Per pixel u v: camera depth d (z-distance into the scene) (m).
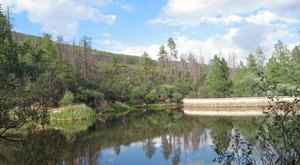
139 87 90.94
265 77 7.73
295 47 64.81
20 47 13.89
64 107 52.38
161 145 29.50
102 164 21.98
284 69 64.25
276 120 7.01
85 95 64.25
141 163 22.77
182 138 33.06
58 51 74.94
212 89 82.19
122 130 39.72
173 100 91.50
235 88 77.31
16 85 12.52
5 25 13.87
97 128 41.41
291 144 6.58
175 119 52.72
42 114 12.55
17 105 11.91
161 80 105.50
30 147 10.57
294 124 6.73
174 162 22.78
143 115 61.31
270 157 7.62
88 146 28.67
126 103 84.94
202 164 21.81
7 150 16.55
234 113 61.00
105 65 118.19
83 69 81.44
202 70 117.38
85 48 81.38
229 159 8.20
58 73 60.34
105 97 78.56
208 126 41.25
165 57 127.50
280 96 8.52
